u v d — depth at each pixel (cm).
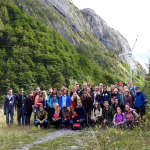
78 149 563
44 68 7806
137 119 755
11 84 5872
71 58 11019
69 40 16488
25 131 878
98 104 938
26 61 7712
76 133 807
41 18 15088
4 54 7531
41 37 10762
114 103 936
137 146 516
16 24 10144
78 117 921
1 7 10681
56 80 7669
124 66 19412
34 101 1082
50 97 1046
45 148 593
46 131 897
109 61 17300
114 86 1049
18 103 1100
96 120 908
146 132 593
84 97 960
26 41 8719
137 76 17962
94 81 10112
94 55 16962
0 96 4944
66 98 1027
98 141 500
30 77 6669
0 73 6072
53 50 10106
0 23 9200
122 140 584
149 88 764
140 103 843
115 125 785
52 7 19000
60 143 639
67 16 19888
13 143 674
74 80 7725
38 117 988
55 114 977
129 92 920
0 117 1452
